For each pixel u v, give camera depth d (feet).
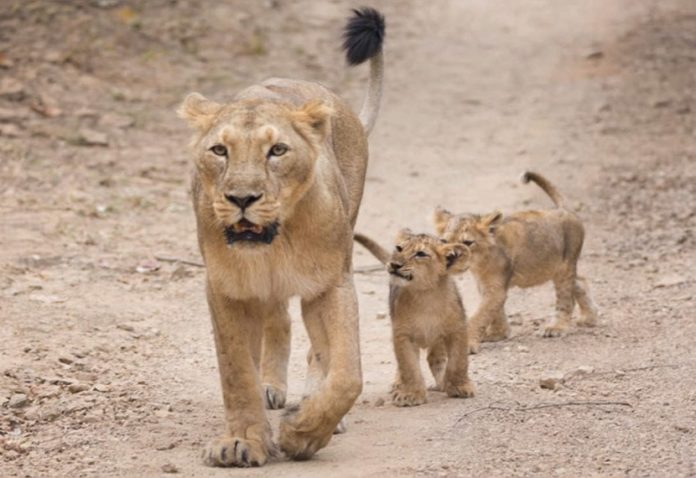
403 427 34.32
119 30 100.42
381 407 36.91
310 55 105.81
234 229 29.94
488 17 123.95
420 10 126.52
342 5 124.16
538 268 45.50
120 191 67.05
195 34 104.94
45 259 53.21
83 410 36.01
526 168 76.13
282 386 37.19
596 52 106.93
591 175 73.61
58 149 73.92
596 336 44.98
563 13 124.16
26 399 36.35
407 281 36.63
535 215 46.03
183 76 94.32
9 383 37.63
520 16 123.85
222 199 29.60
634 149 79.56
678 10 122.31
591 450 32.04
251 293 31.55
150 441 33.42
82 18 100.63
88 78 88.94
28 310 45.50
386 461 31.14
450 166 77.77
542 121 88.53
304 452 31.30
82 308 46.62
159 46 99.76
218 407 36.76
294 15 118.01
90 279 50.96
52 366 39.70
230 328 31.86
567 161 77.36
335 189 31.94
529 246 45.19
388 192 71.46
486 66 106.01
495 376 40.14
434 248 36.88
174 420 35.42
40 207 61.98
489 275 44.06
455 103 94.79
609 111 89.97
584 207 66.54
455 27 119.96
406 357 37.22
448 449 32.09
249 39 106.73
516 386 38.68
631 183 71.41
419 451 31.96
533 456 31.53
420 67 105.19
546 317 48.57
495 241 44.14
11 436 33.99
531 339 45.19
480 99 95.86
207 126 31.40
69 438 33.73
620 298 50.26
